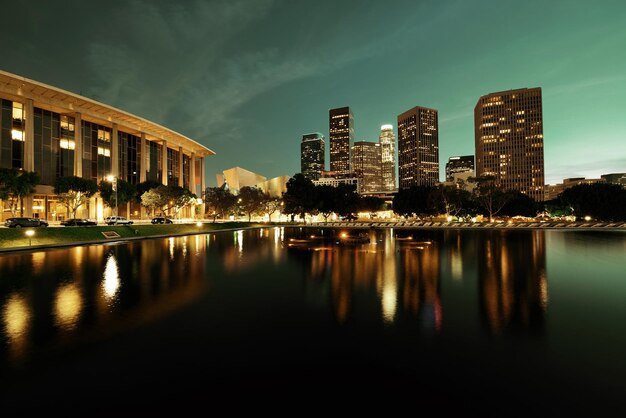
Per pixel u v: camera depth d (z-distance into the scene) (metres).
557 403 6.49
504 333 10.28
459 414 6.16
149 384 7.30
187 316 12.04
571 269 21.98
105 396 6.83
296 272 21.14
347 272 21.08
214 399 6.69
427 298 14.50
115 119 77.38
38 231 38.59
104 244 40.41
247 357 8.61
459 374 7.68
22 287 16.83
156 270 21.94
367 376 7.60
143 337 10.02
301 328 10.77
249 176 172.00
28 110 60.75
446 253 30.94
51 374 7.76
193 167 114.44
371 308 13.00
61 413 6.25
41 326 11.00
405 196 102.31
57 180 55.16
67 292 15.73
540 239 46.22
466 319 11.62
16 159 59.94
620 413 6.16
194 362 8.34
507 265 23.77
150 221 75.75
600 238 47.72
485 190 93.62
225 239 48.41
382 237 50.66
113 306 13.34
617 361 8.32
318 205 92.56
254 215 111.06
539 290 16.02
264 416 6.12
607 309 12.84
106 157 77.25
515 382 7.31
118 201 67.88
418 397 6.73
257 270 21.86
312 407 6.39
